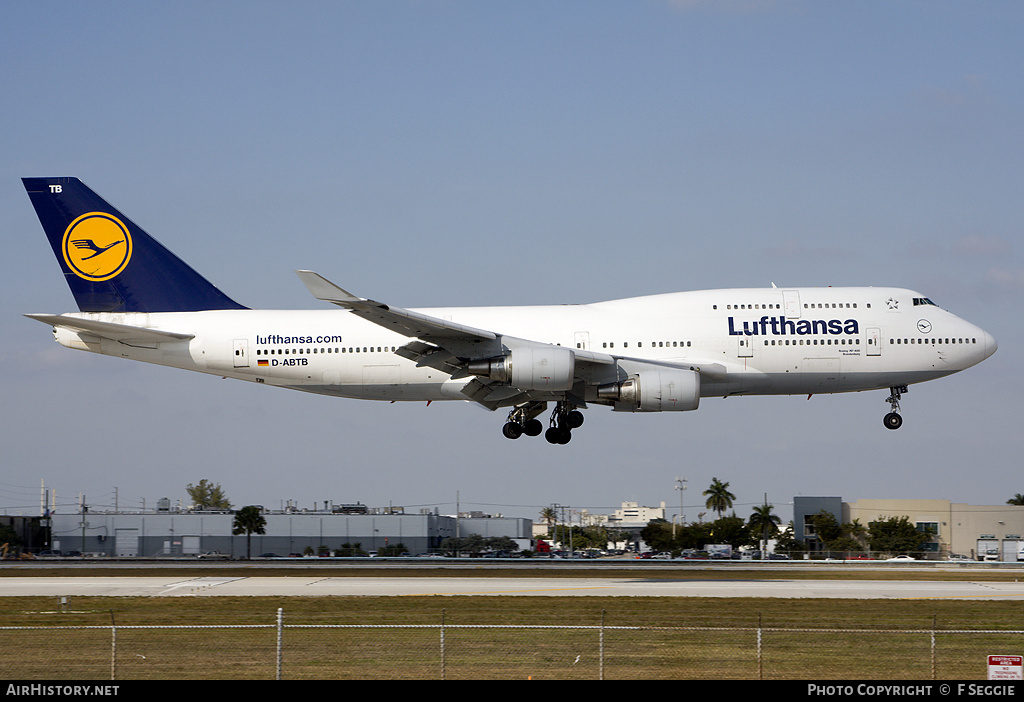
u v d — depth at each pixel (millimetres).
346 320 134625
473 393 131625
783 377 129250
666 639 78750
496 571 138125
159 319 136500
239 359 133625
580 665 69688
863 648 76125
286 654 73000
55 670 67938
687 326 129750
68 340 134750
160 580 124625
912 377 129750
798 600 100938
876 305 131000
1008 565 178000
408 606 96938
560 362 118812
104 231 138125
